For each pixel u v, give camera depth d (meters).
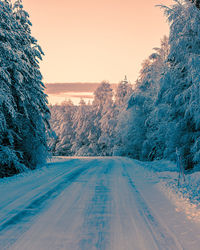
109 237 4.84
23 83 16.50
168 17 18.14
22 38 17.70
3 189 10.01
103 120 63.81
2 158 13.84
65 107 82.88
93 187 10.47
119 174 15.19
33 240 4.67
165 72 20.38
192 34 17.36
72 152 74.94
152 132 34.53
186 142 19.64
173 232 5.11
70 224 5.61
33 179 12.98
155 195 8.90
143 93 35.47
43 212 6.59
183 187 10.26
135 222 5.77
